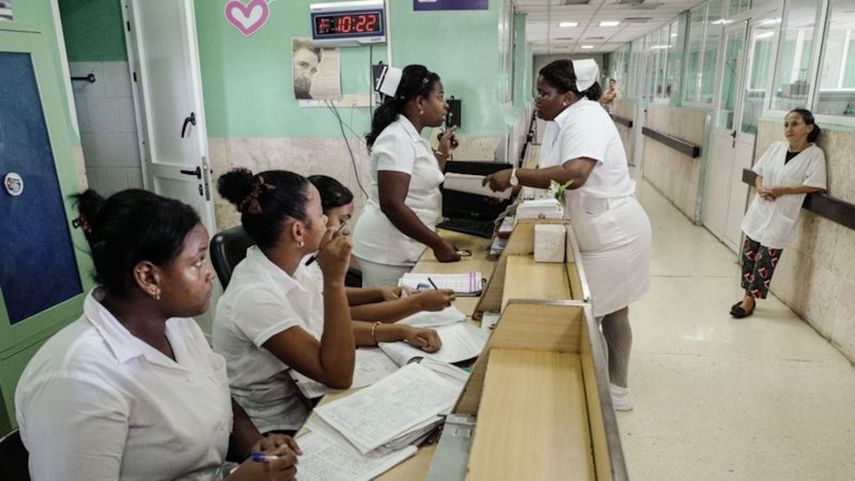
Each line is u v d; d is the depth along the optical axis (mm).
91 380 868
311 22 3312
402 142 2146
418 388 1282
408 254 2373
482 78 3312
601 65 16844
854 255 2988
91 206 927
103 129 3656
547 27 9172
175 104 3211
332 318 1298
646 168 9344
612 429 742
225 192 1340
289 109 3529
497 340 1176
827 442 2322
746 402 2625
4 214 1964
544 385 1051
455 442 1014
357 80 3408
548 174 2107
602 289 2311
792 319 3566
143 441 950
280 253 1377
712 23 6195
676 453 2275
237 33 3447
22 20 2359
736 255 4984
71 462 843
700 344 3240
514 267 1806
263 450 1029
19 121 2002
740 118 5086
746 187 4785
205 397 1058
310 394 1327
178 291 934
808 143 3354
